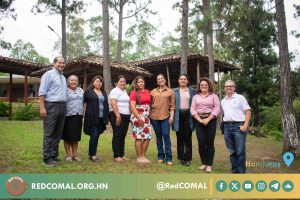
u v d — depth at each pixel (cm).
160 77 729
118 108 721
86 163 687
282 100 1006
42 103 635
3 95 3434
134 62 2423
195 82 2445
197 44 2919
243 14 1051
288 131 982
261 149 1146
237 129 652
